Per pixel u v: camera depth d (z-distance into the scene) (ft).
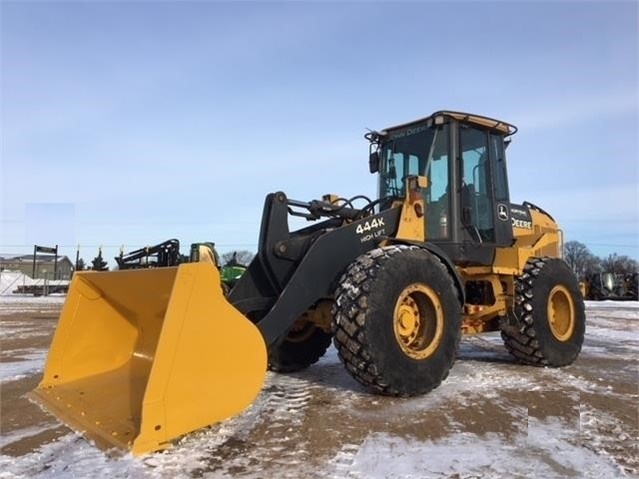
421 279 13.70
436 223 17.02
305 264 13.08
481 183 18.66
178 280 9.32
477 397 13.47
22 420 11.57
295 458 8.96
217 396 9.64
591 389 14.62
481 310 17.75
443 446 9.66
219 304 9.82
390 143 18.71
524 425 11.05
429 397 13.38
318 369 17.76
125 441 8.93
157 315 11.84
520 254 18.26
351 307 12.59
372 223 14.60
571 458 9.13
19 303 68.85
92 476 8.13
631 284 98.89
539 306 18.13
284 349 16.81
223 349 9.79
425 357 13.51
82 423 9.87
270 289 14.52
